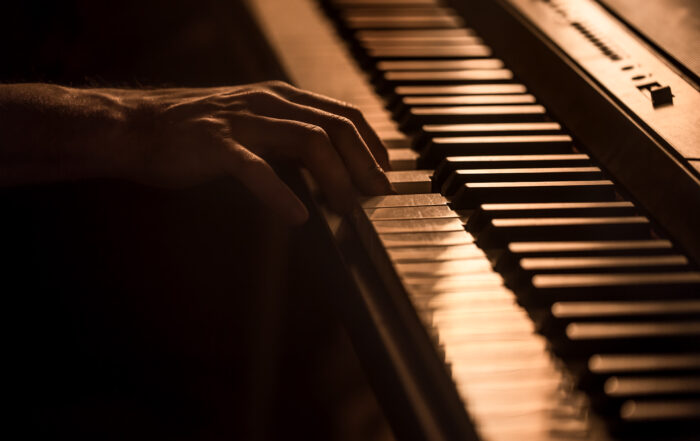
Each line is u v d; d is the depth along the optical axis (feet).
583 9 3.74
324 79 3.73
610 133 3.25
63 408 4.75
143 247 5.86
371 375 2.87
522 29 3.72
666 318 2.76
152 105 3.53
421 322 2.79
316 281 3.28
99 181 5.87
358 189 3.25
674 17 3.60
